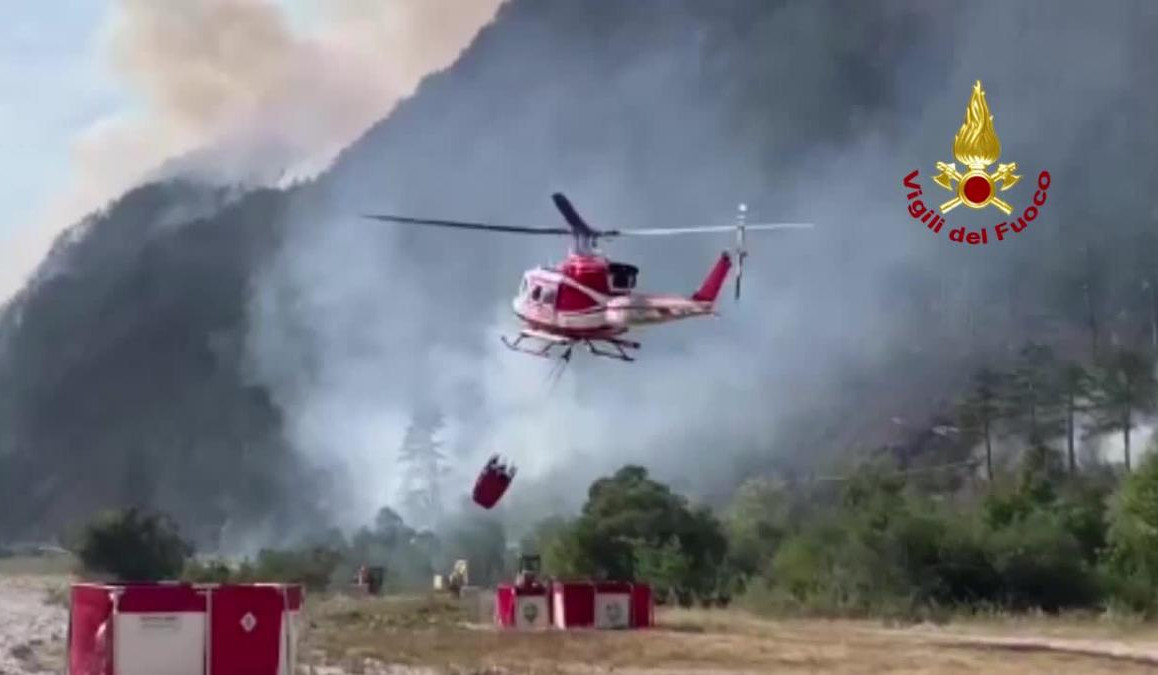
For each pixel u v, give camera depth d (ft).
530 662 132.77
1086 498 282.77
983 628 189.98
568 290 157.07
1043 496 277.44
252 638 90.33
